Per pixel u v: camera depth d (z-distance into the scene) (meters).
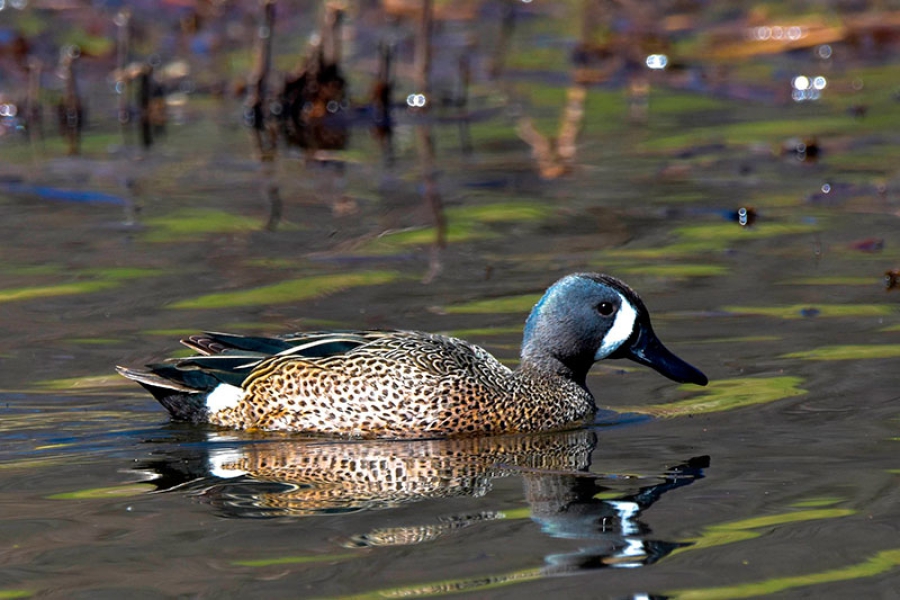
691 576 8.13
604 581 8.04
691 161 21.16
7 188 19.64
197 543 8.71
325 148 22.55
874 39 29.03
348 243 16.83
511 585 8.02
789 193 19.08
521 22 32.19
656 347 12.23
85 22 31.08
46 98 26.12
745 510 9.19
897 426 10.93
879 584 7.97
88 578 8.17
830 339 13.20
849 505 9.23
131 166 21.09
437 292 14.88
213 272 15.58
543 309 12.26
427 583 8.04
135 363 12.80
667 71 27.81
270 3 24.66
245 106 24.91
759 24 30.45
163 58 28.94
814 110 24.59
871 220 17.59
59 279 15.32
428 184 19.94
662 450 10.66
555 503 9.45
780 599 7.80
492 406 11.65
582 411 11.92
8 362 12.85
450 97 26.12
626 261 15.96
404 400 11.58
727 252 16.30
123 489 9.85
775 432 10.92
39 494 9.75
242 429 11.70
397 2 31.89
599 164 21.12
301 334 12.13
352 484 10.01
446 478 10.13
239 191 19.55
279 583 8.06
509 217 18.02
